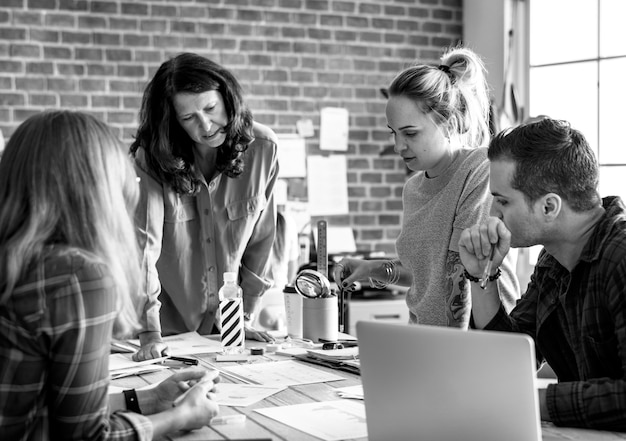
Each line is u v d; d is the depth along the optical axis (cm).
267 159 267
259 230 275
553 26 477
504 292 216
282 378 201
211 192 263
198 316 269
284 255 296
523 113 496
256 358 229
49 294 132
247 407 175
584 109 459
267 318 370
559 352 182
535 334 191
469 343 127
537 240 168
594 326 162
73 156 138
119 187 143
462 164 235
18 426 134
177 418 151
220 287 267
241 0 496
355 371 206
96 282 134
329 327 249
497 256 191
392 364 136
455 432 132
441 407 133
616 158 439
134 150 255
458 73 241
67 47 466
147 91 249
